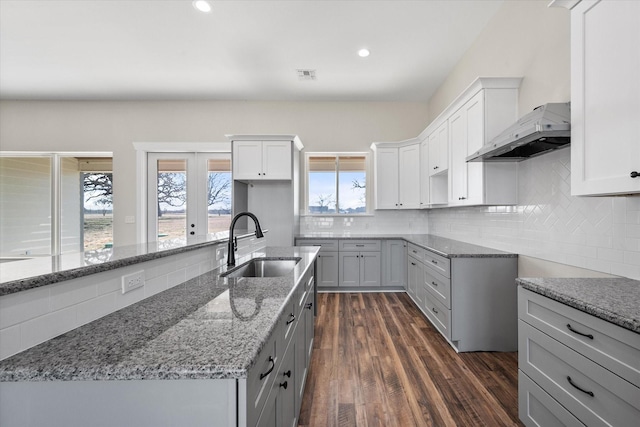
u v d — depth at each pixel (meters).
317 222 4.75
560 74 1.98
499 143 1.90
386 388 1.94
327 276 4.25
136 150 4.58
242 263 1.97
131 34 2.95
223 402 0.66
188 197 4.66
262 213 4.49
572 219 1.90
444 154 3.25
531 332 1.47
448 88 3.81
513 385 1.96
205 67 3.60
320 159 4.77
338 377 2.06
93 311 0.91
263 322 0.88
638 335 0.96
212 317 0.93
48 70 3.66
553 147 1.95
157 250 1.27
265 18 2.73
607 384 1.06
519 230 2.43
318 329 2.90
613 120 1.21
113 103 4.58
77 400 0.66
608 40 1.23
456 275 2.45
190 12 2.64
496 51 2.69
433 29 2.91
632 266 1.52
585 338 1.15
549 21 2.07
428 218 4.69
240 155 4.12
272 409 0.94
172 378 0.63
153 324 0.88
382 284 4.25
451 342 2.52
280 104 4.66
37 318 0.75
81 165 4.91
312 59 3.43
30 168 4.70
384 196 4.41
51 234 4.64
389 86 4.15
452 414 1.69
